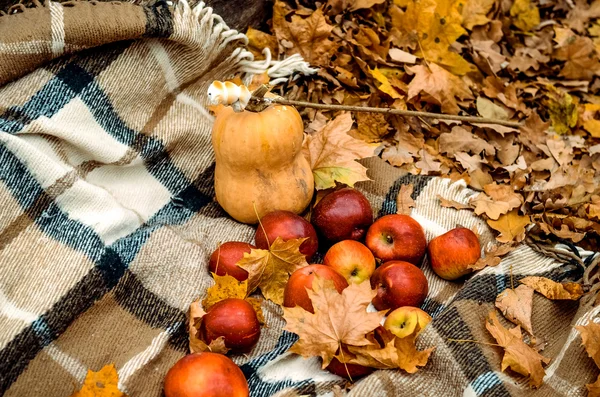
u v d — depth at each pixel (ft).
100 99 3.75
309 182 4.00
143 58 3.86
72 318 3.45
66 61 3.69
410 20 4.77
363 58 4.64
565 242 4.04
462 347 3.55
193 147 4.09
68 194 3.62
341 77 4.51
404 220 3.86
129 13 3.72
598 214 4.23
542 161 4.50
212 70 4.19
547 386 3.50
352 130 4.44
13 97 3.57
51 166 3.57
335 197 3.92
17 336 3.31
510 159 4.49
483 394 3.42
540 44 5.16
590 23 5.36
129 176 3.93
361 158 4.13
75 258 3.53
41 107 3.61
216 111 4.12
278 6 4.51
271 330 3.67
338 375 3.55
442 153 4.48
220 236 3.97
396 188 4.14
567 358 3.58
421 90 4.54
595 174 4.55
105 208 3.72
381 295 3.70
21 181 3.52
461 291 3.76
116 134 3.83
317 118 4.42
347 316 3.45
